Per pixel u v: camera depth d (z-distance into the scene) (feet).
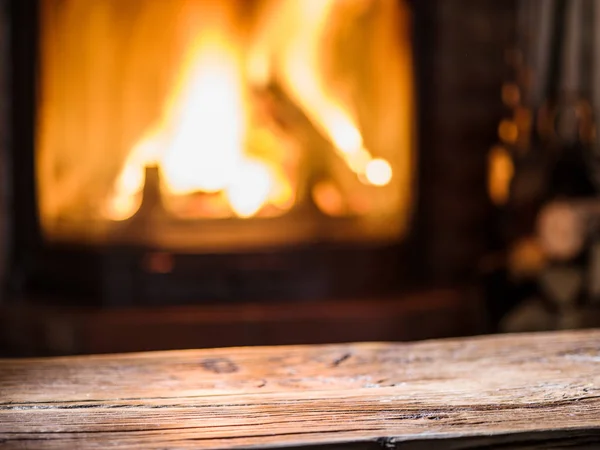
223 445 2.06
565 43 7.97
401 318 7.34
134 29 7.56
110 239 7.51
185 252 7.47
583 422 2.26
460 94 7.85
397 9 7.70
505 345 3.34
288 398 2.55
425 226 7.79
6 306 7.45
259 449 2.04
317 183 7.63
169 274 7.46
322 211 7.60
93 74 7.59
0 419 2.32
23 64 7.63
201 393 2.62
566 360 3.08
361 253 7.57
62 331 7.25
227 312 7.32
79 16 7.57
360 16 7.68
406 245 7.73
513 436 2.17
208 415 2.35
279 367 3.00
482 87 7.90
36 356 7.29
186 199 7.55
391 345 3.36
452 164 7.84
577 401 2.51
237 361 3.09
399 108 7.74
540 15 7.98
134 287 7.48
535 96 7.98
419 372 2.90
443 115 7.81
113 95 7.61
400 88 7.73
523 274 7.59
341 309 7.34
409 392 2.62
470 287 7.80
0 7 7.63
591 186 7.57
